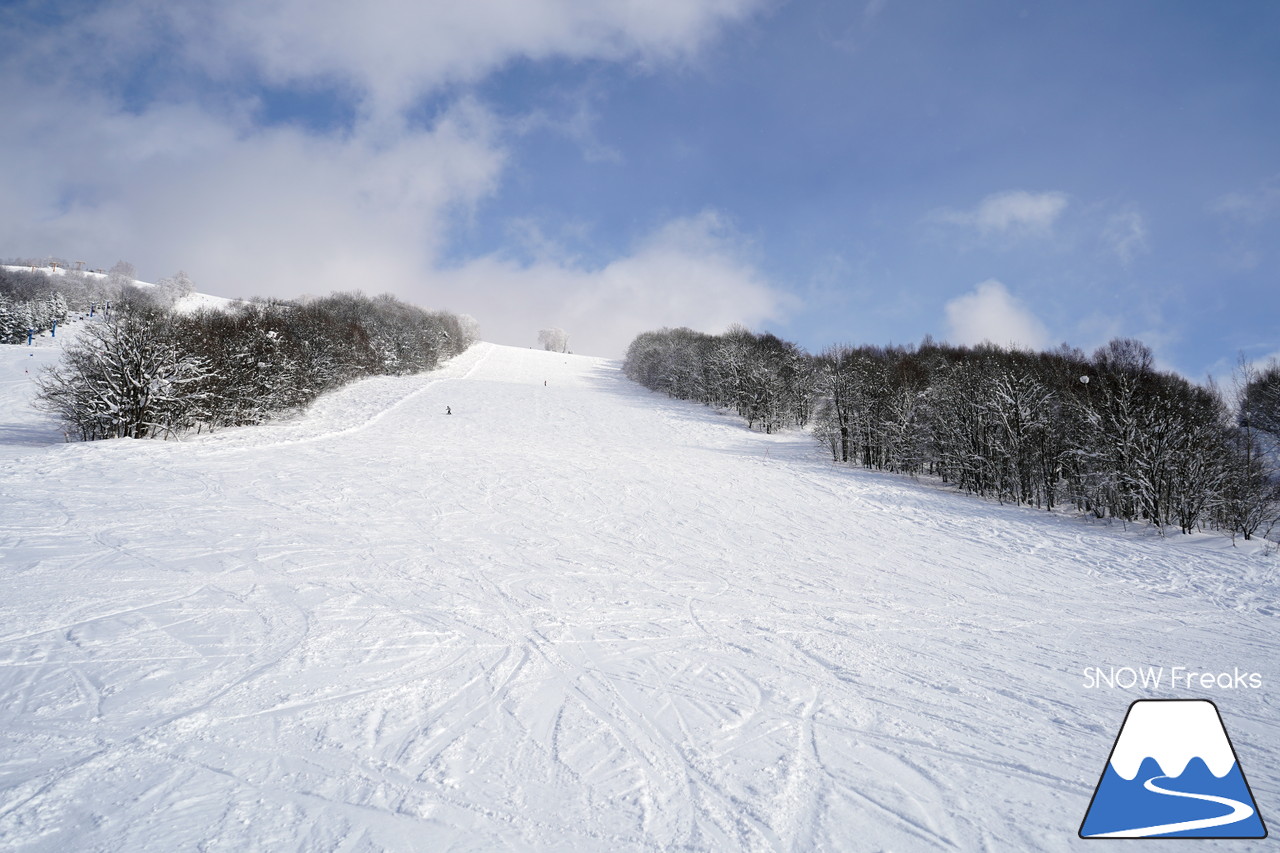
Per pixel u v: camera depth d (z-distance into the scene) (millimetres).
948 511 20234
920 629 9258
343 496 15641
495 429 31828
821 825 4406
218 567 9648
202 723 5277
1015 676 7523
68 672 6000
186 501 13633
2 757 4609
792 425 42094
